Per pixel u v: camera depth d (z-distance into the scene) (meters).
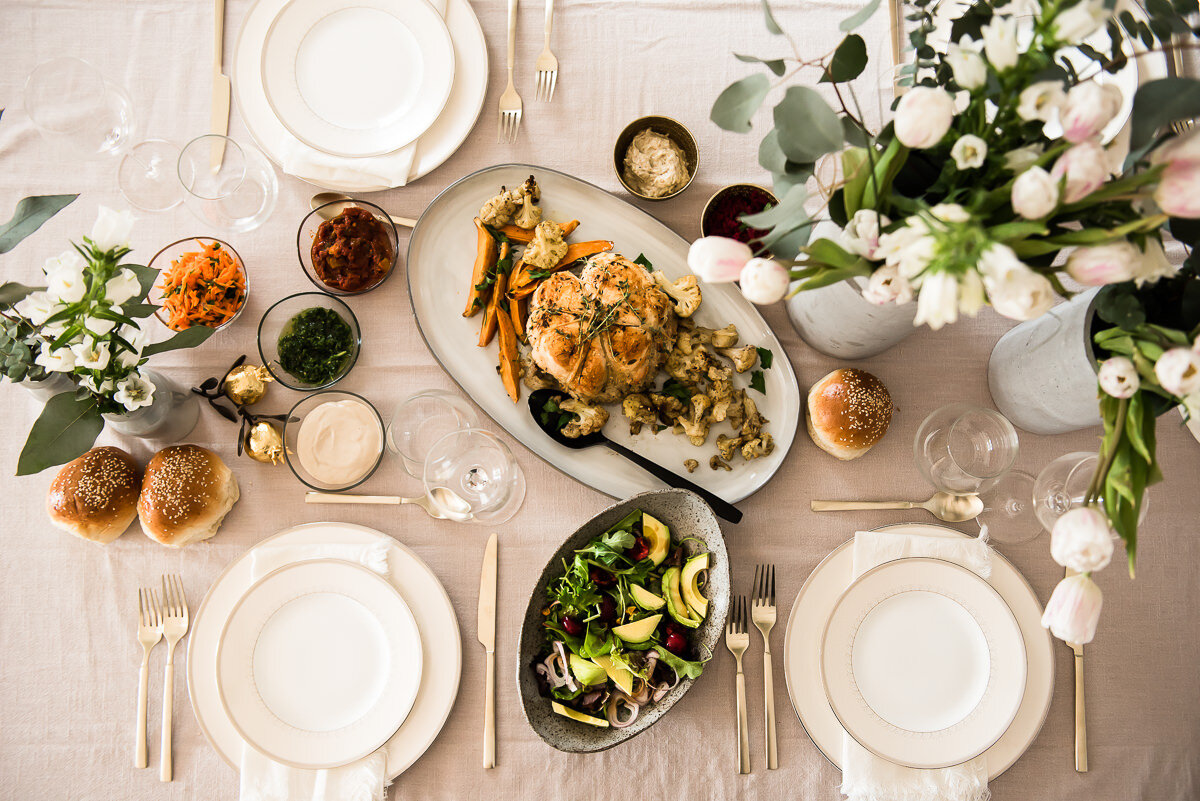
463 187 1.11
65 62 1.07
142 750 1.05
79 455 0.94
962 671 1.04
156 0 1.15
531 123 1.14
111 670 1.07
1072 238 0.72
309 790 1.03
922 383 1.10
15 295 0.90
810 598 1.06
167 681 1.05
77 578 1.08
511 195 1.08
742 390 1.09
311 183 1.13
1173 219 0.78
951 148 0.80
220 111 1.13
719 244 0.75
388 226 1.11
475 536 1.09
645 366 1.04
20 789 1.05
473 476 1.08
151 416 1.03
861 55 0.80
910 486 1.09
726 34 1.15
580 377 1.03
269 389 1.11
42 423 0.93
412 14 1.10
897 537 1.06
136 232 1.12
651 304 1.03
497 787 1.05
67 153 1.12
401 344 1.11
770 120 1.14
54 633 1.07
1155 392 0.78
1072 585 0.76
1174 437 1.08
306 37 1.10
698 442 1.08
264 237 1.12
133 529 1.08
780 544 1.08
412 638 1.05
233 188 1.11
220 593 1.06
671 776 1.06
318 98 1.11
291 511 1.09
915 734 1.03
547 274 1.09
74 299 0.87
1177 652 1.06
